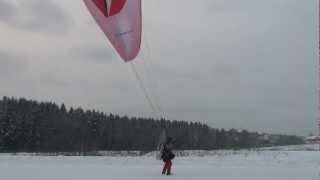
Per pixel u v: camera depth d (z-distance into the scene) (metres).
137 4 10.01
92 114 103.31
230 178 20.73
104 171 24.83
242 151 49.50
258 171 24.91
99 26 10.17
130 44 10.26
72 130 107.00
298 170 25.73
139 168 27.34
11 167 28.50
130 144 79.88
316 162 33.41
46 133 108.50
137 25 10.13
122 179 20.45
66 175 22.36
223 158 38.94
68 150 102.94
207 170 25.50
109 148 93.31
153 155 47.91
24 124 107.75
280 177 21.05
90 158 43.00
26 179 20.42
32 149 106.88
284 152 48.06
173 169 26.36
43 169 26.59
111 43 10.36
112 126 91.56
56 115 110.12
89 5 10.01
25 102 109.94
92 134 100.50
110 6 9.92
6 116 106.06
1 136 105.31
